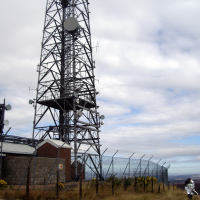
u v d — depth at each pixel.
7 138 38.84
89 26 47.25
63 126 40.47
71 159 38.03
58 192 19.73
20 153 32.81
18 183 26.16
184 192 32.88
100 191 23.33
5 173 26.81
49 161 28.84
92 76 44.78
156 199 23.41
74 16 44.94
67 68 44.12
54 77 42.19
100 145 43.38
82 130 42.09
